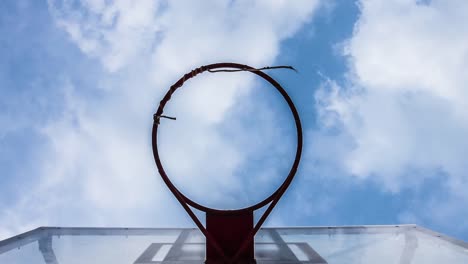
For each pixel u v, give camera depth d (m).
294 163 2.18
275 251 2.38
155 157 2.18
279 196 2.16
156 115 2.17
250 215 2.18
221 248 2.15
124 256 2.28
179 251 2.38
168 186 2.15
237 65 2.22
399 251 2.37
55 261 2.18
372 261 2.20
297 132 2.21
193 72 2.21
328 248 2.44
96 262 2.17
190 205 2.20
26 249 2.38
